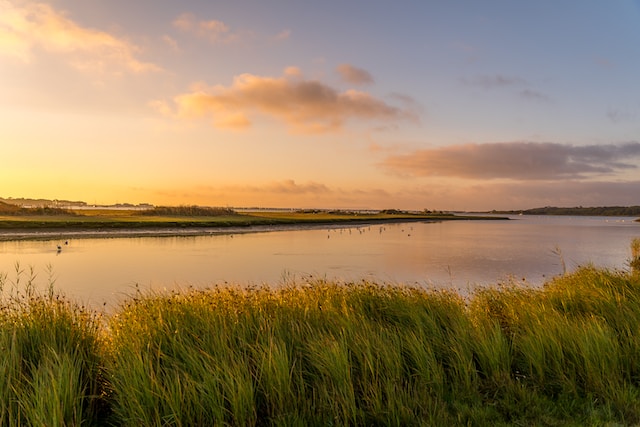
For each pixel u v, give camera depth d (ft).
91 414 15.40
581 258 116.26
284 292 27.32
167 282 71.67
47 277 74.08
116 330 20.06
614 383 18.03
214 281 73.36
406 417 15.38
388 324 22.68
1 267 85.76
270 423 15.23
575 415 16.29
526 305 25.48
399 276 82.79
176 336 18.37
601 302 26.66
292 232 244.63
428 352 19.84
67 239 156.87
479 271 90.68
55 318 19.21
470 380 18.85
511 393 17.65
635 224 480.64
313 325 21.16
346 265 100.58
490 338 21.03
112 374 16.30
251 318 20.81
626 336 21.85
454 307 24.80
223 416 14.99
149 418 14.44
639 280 32.37
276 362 16.69
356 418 15.62
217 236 193.36
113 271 83.82
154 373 15.71
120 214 359.46
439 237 220.23
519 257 119.75
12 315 20.16
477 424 15.42
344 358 17.49
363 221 441.27
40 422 12.92
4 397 14.14
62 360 15.83
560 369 19.12
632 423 15.51
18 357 16.10
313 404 15.99
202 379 16.15
